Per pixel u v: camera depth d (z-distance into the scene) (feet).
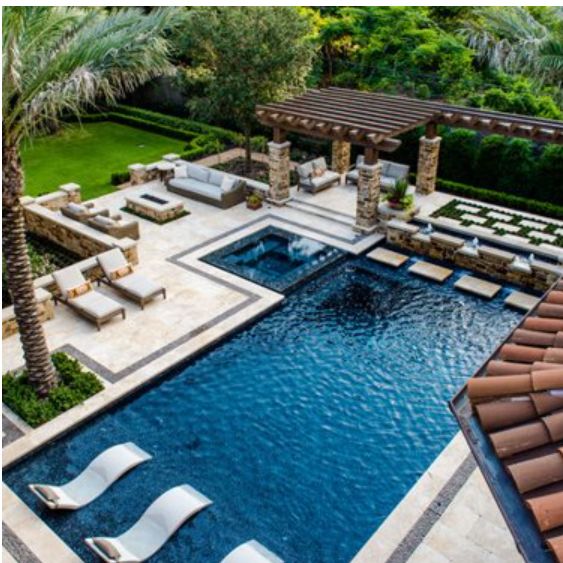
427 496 34.86
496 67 98.22
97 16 36.47
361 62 103.45
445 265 61.62
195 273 59.00
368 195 65.10
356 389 44.27
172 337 48.88
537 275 56.08
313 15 107.14
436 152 74.69
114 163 91.66
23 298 38.93
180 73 90.07
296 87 82.58
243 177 82.99
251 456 38.52
